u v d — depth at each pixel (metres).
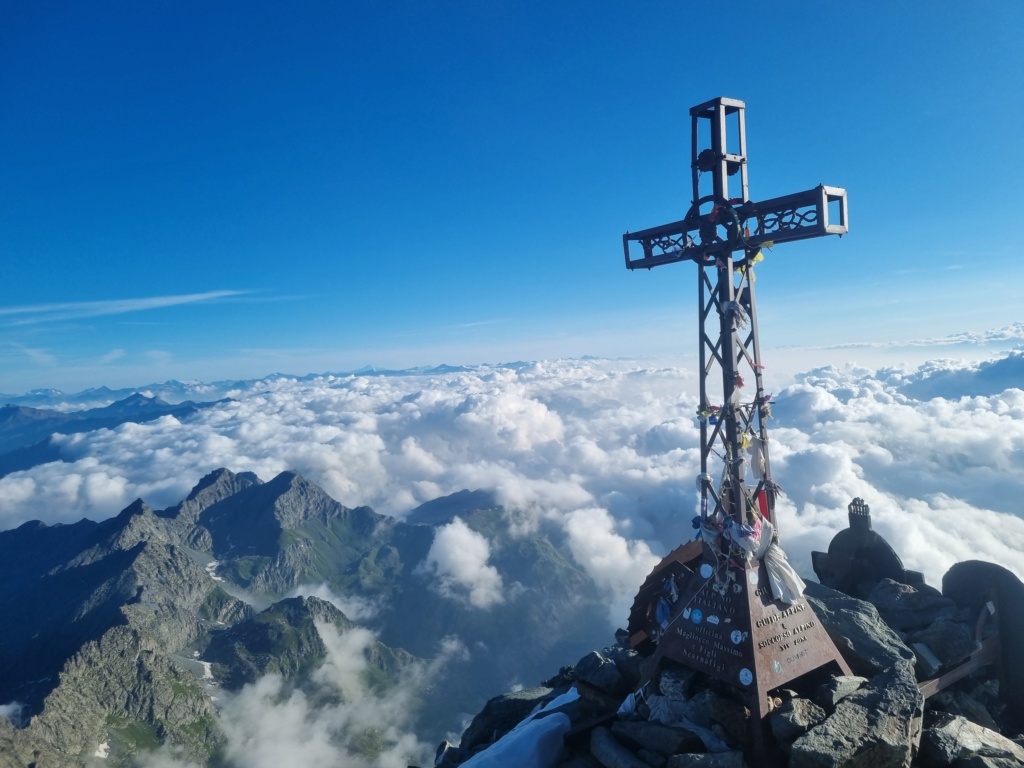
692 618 11.24
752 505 11.07
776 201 10.50
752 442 11.22
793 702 10.17
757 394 11.23
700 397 11.66
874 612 13.01
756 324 11.29
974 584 13.49
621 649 14.84
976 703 11.98
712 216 11.01
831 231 10.02
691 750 9.97
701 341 11.68
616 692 12.74
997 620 12.78
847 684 10.59
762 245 10.68
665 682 11.25
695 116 11.61
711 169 11.58
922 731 10.19
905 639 12.67
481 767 10.88
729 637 10.62
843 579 15.99
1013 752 9.94
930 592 14.39
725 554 10.98
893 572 15.50
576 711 12.35
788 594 10.85
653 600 13.34
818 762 8.77
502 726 14.90
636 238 12.74
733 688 10.56
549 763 11.02
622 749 10.42
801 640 10.86
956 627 12.38
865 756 8.95
